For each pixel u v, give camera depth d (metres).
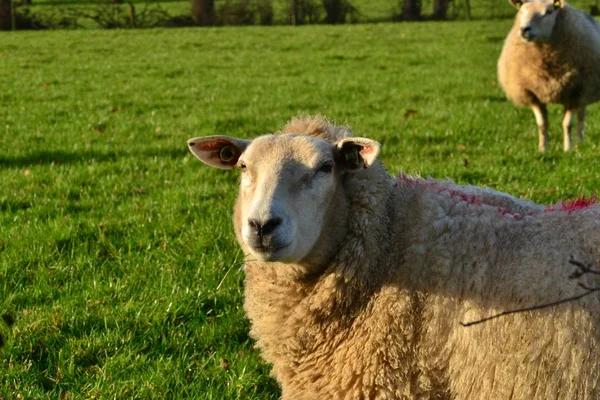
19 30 36.06
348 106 14.45
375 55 23.06
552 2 10.15
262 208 3.15
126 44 27.75
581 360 2.84
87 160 9.95
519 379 2.93
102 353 4.52
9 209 7.51
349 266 3.35
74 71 20.70
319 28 32.97
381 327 3.23
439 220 3.34
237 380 4.20
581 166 8.47
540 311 2.94
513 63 10.75
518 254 3.11
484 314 3.05
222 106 14.73
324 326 3.39
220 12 37.56
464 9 37.59
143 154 10.23
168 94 16.38
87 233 6.66
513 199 3.78
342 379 3.30
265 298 3.58
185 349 4.57
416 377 3.17
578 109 10.96
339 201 3.43
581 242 3.05
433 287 3.20
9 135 11.86
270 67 21.09
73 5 42.44
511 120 12.20
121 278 5.61
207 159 3.88
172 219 7.00
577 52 10.16
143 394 4.07
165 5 43.66
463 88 16.27
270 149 3.40
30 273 5.76
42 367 4.39
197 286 5.36
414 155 9.59
